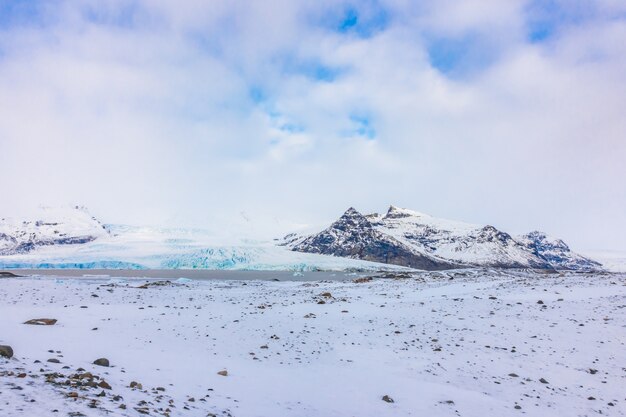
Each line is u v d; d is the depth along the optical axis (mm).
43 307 31031
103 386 11898
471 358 21781
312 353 22125
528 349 23125
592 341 24000
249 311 33281
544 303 33562
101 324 25438
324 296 43750
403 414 14359
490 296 37688
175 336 23797
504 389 17781
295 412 13391
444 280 57062
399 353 22453
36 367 13086
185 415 10836
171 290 50125
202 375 16344
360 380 18000
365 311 33469
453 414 14719
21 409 8398
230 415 11914
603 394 17328
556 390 17750
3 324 22906
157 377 15094
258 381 16562
